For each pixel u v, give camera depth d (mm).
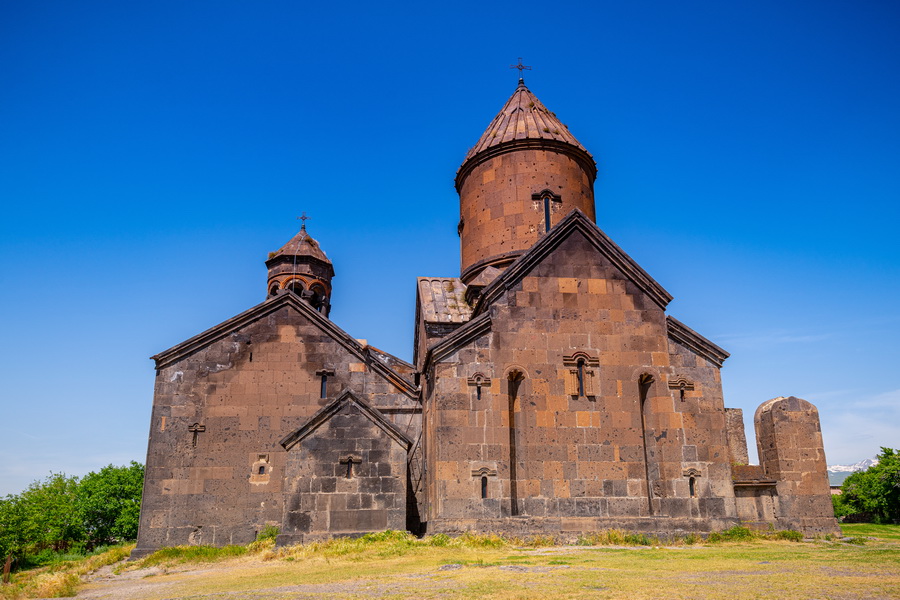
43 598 14484
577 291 22219
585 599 9984
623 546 18828
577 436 20969
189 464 24047
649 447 21406
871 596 9773
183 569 18875
